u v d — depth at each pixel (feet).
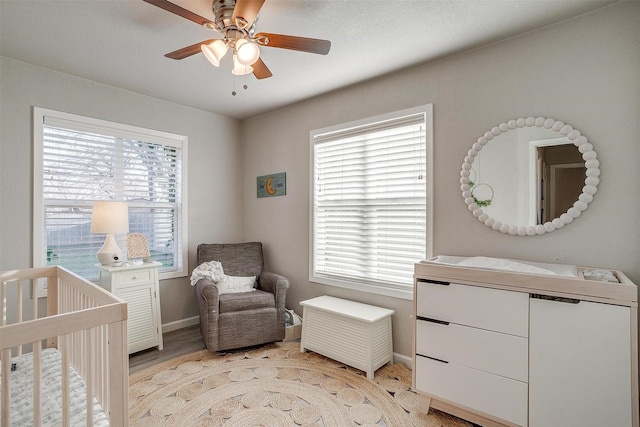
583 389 5.10
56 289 7.23
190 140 12.06
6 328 3.61
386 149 9.54
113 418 4.41
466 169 7.80
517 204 7.14
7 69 8.27
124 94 10.35
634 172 6.00
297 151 11.73
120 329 4.46
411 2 6.06
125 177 10.55
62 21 6.63
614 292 4.89
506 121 7.33
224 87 10.14
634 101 6.00
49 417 4.40
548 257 6.82
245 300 9.79
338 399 7.21
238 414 6.64
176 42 7.47
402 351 8.93
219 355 9.46
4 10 6.23
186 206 11.91
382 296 9.36
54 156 9.12
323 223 11.12
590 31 6.39
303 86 10.09
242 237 13.65
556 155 6.72
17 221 8.45
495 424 5.95
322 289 10.94
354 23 6.73
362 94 9.87
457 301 6.28
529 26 6.86
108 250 9.32
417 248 8.92
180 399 7.16
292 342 10.52
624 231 6.07
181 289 11.81
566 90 6.64
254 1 4.91
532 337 5.50
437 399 6.55
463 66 7.96
